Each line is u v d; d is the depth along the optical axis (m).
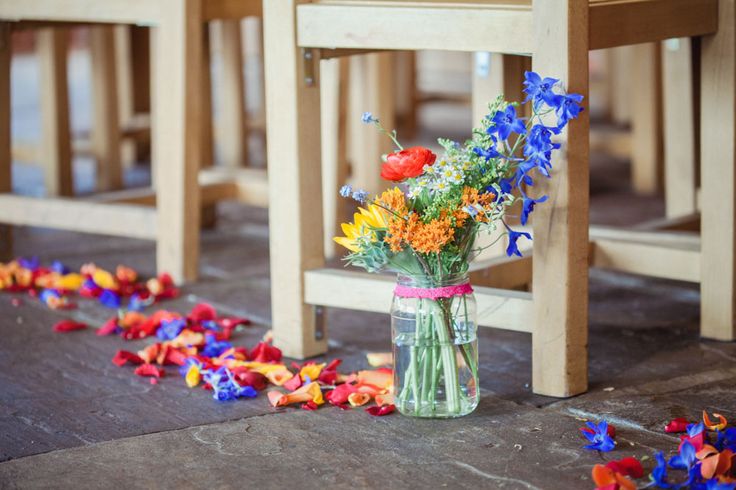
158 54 2.66
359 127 3.37
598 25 1.79
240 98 3.77
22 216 2.94
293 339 2.13
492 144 1.72
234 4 2.67
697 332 2.24
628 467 1.51
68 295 2.63
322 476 1.56
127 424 1.79
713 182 2.13
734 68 2.07
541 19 1.74
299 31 2.05
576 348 1.86
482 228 1.75
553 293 1.83
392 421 1.77
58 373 2.07
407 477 1.55
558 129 1.72
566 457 1.60
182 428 1.77
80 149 4.34
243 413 1.83
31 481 1.57
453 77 6.19
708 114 2.11
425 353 1.74
